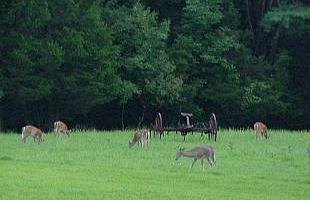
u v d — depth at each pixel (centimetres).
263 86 6062
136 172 2773
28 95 5262
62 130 4219
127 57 5881
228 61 6244
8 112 5675
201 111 6084
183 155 2967
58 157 3180
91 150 3484
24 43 5281
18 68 5269
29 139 4006
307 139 4247
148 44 5844
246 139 4169
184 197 2309
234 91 6066
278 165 3100
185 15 6219
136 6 5903
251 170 2941
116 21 5866
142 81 5859
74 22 5528
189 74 6175
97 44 5512
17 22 5416
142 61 5747
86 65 5459
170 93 5809
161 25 5934
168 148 3616
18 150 3431
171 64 5850
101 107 6178
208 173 2825
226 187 2531
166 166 2980
